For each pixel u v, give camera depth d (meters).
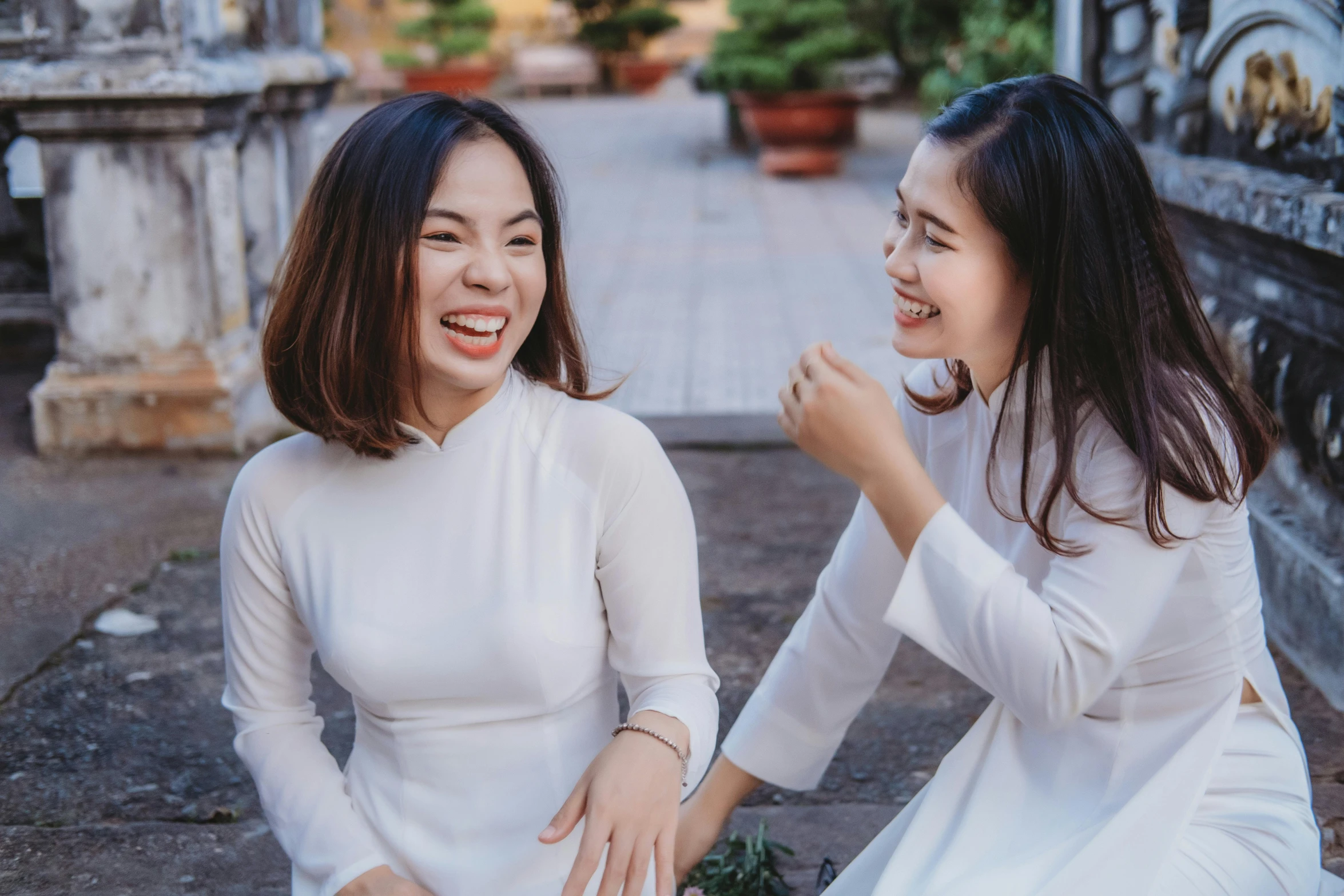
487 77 21.30
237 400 4.91
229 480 4.65
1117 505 1.49
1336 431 2.87
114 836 2.44
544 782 1.56
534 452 1.57
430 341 1.49
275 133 5.53
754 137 13.66
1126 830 1.52
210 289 4.87
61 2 4.52
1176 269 1.55
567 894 1.43
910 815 1.77
